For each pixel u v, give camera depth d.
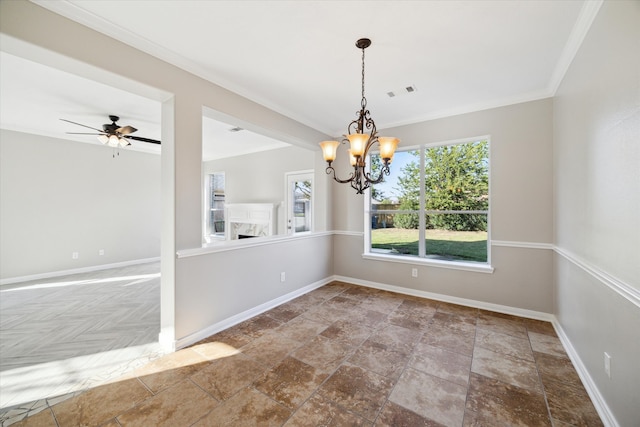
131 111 3.67
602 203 1.65
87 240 5.28
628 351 1.36
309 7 1.73
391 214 4.19
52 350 2.34
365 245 4.32
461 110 3.40
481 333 2.66
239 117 2.90
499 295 3.21
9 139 4.45
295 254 3.79
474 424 1.55
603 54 1.62
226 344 2.45
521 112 3.06
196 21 1.87
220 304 2.73
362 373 2.02
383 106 3.39
